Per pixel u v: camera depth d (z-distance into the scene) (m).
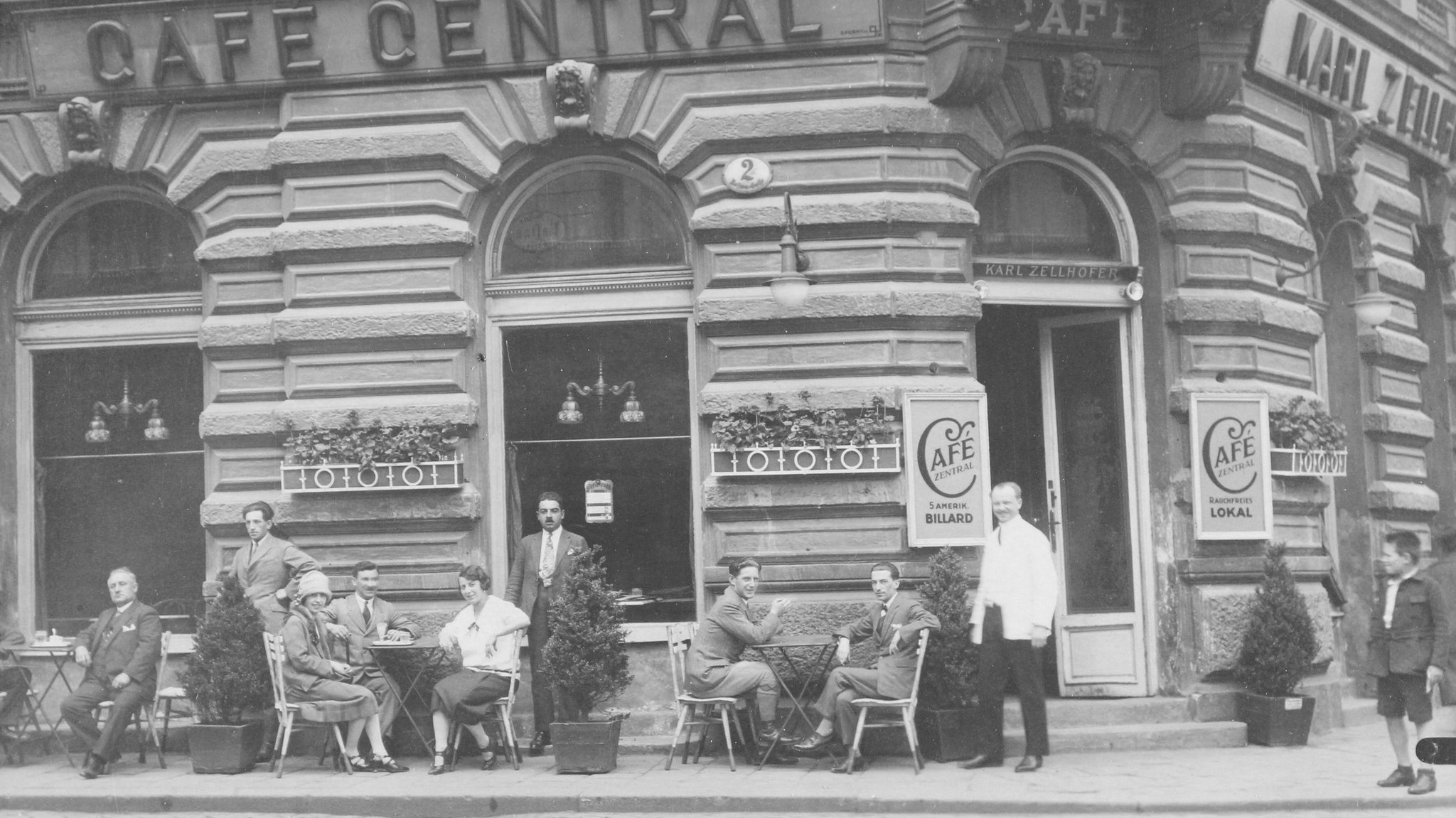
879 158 10.52
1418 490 13.93
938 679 9.79
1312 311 12.16
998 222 11.31
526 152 10.93
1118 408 11.46
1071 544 11.63
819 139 10.52
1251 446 11.12
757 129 10.54
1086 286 11.33
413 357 10.75
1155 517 11.23
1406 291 14.33
